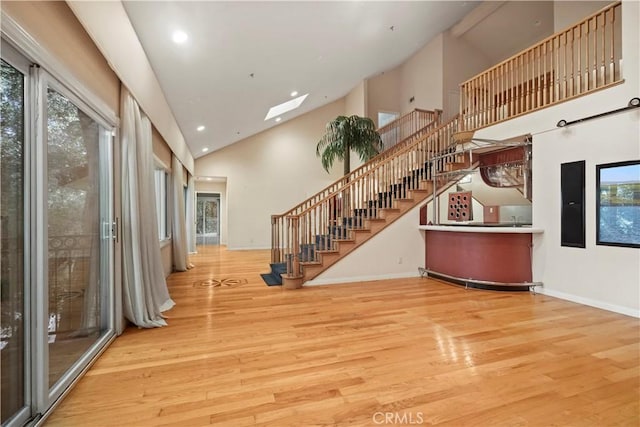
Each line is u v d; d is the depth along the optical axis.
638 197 3.24
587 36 3.78
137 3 2.72
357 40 5.57
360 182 5.77
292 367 2.22
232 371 2.17
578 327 2.96
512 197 6.14
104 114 2.51
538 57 4.41
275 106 7.39
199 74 4.36
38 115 1.67
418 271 5.48
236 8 3.15
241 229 9.68
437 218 6.03
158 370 2.19
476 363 2.26
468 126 5.64
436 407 1.75
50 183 1.91
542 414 1.68
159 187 5.89
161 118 4.45
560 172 4.00
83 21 1.97
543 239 4.22
